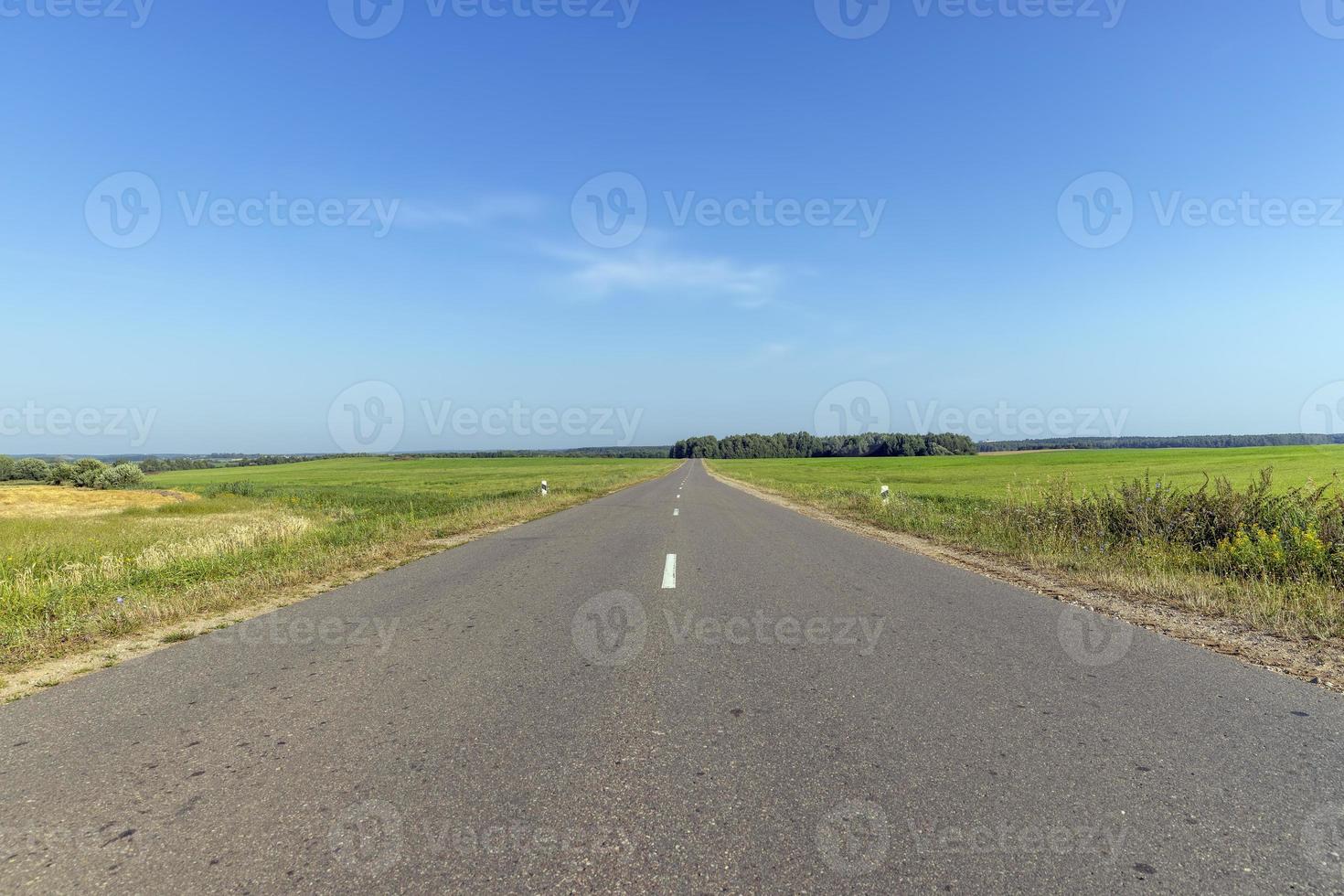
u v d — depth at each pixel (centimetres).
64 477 3531
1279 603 650
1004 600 719
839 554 1073
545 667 499
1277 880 244
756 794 308
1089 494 1199
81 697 446
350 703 428
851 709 408
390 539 1282
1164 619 632
